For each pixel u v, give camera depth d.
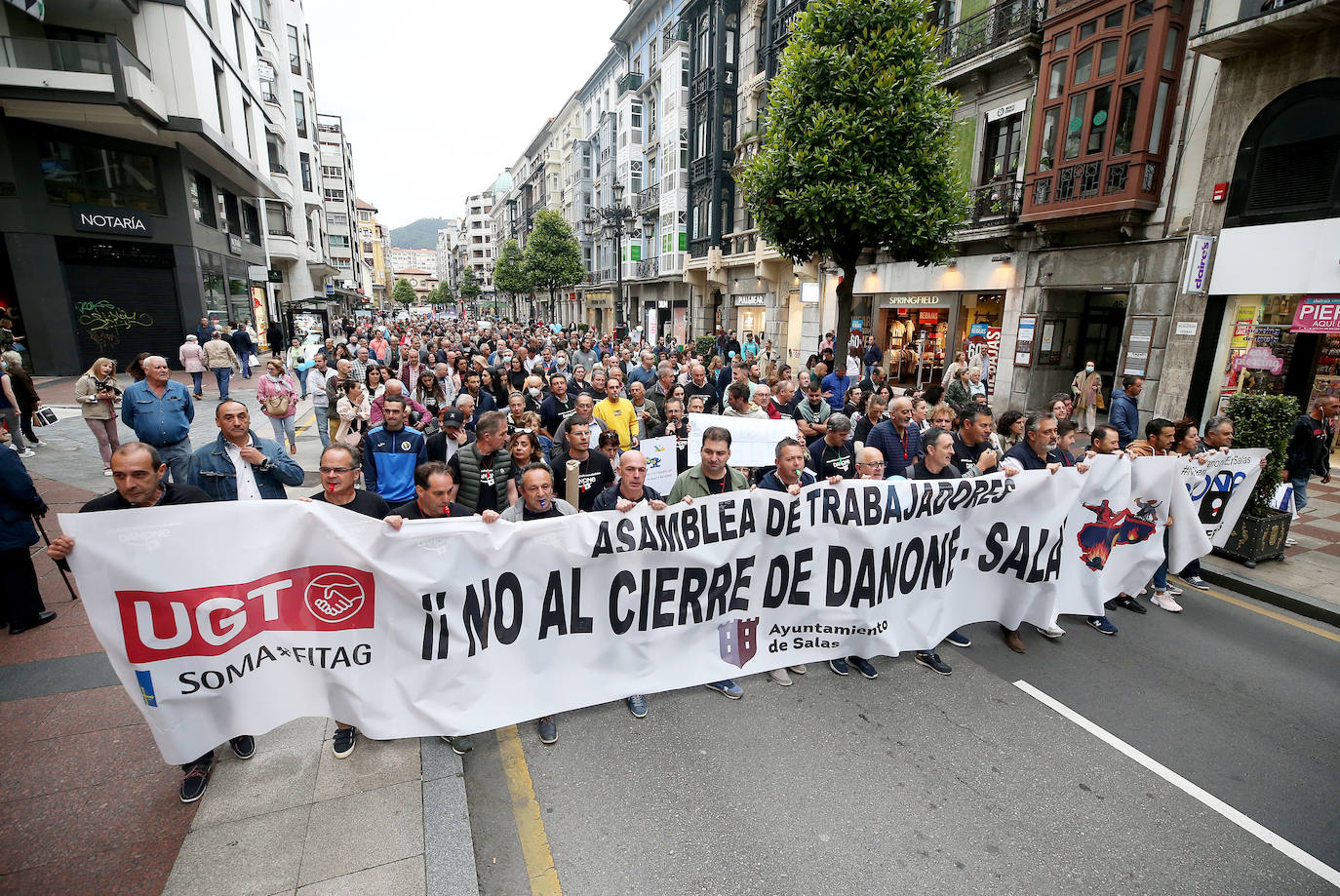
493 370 10.05
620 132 38.66
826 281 21.02
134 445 3.07
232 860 2.64
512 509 4.07
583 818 3.04
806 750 3.58
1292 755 3.65
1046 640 5.01
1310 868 2.86
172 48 17.30
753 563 4.08
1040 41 13.30
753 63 24.28
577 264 44.31
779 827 3.01
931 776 3.39
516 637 3.53
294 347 16.48
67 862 2.61
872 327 19.23
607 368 8.28
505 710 3.49
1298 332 9.62
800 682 4.32
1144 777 3.43
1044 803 3.21
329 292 55.38
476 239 135.00
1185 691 4.28
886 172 10.61
